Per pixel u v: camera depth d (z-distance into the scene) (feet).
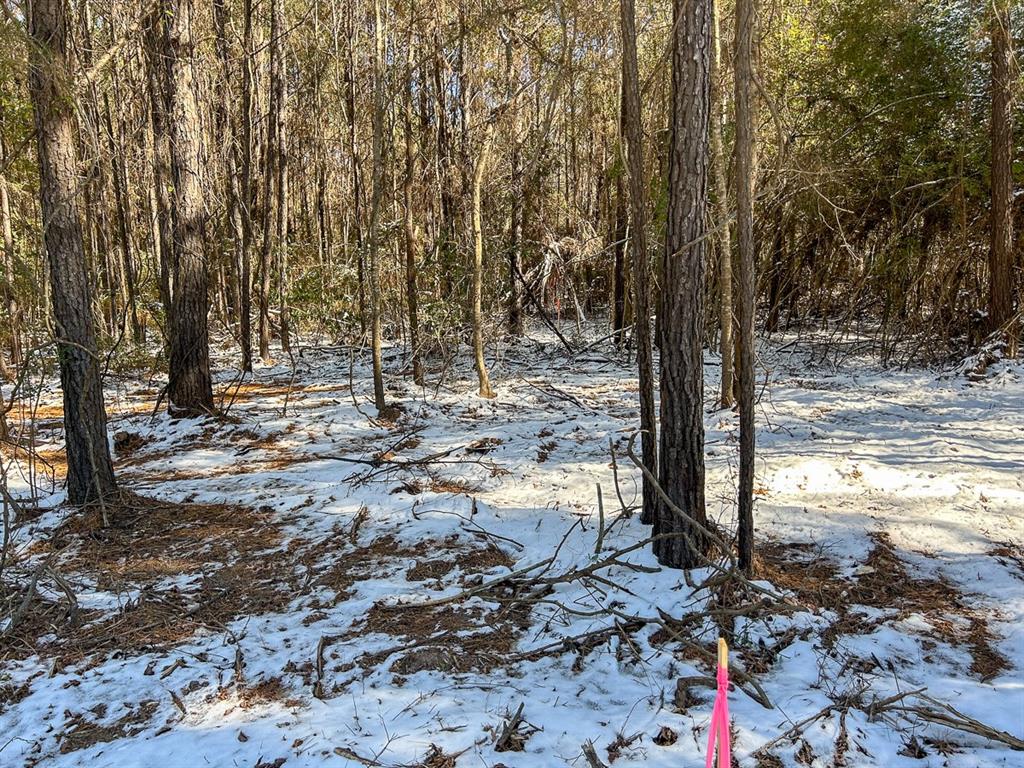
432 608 16.28
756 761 10.92
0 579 17.33
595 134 56.03
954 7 40.34
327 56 66.03
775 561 17.44
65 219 21.29
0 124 32.86
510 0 35.58
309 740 11.72
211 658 14.56
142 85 57.31
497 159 46.52
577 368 47.47
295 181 81.92
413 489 23.66
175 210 35.53
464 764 11.00
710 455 25.61
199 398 35.83
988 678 12.89
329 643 14.89
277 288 58.18
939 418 30.19
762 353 49.14
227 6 57.21
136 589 17.87
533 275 55.72
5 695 13.61
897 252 44.29
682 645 14.10
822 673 13.04
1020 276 41.65
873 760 10.96
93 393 22.43
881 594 15.89
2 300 43.80
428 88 42.83
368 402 37.58
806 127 45.47
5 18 19.11
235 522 22.13
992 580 16.14
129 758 11.57
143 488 25.39
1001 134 38.34
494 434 30.32
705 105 15.25
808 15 44.16
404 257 49.42
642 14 36.88
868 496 21.16
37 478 26.76
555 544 18.94
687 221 15.55
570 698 12.77
